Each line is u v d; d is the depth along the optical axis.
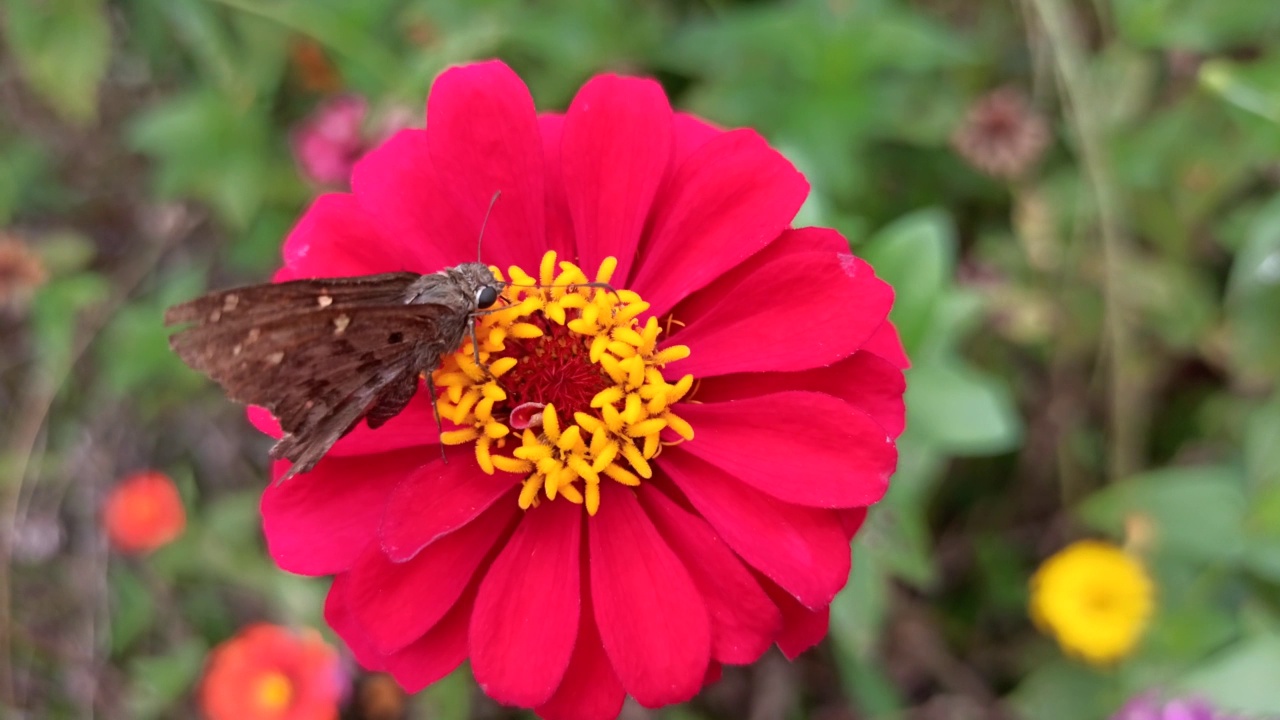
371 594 0.20
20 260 0.32
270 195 0.33
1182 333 0.30
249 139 0.32
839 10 0.29
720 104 0.30
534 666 0.20
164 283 0.36
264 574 0.31
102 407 0.35
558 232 0.22
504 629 0.20
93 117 0.33
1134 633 0.28
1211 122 0.29
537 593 0.21
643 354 0.21
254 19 0.32
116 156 0.37
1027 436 0.31
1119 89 0.30
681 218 0.21
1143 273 0.30
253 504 0.32
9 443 0.35
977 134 0.30
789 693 0.30
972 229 0.32
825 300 0.21
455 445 0.21
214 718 0.30
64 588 0.34
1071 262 0.30
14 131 0.37
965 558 0.31
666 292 0.21
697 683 0.20
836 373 0.21
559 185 0.22
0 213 0.34
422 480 0.21
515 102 0.22
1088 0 0.32
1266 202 0.30
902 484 0.26
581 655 0.21
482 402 0.21
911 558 0.26
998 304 0.30
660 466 0.21
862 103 0.29
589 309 0.21
